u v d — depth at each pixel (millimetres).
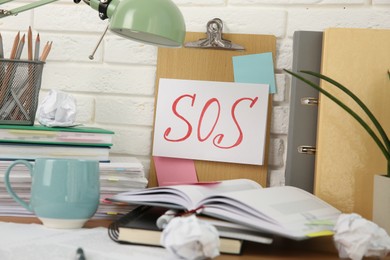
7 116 1211
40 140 1135
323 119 1146
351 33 1156
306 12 1314
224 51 1319
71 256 822
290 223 855
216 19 1323
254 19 1331
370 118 1030
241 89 1297
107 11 1096
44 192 987
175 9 1075
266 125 1289
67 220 995
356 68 1148
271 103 1303
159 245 902
